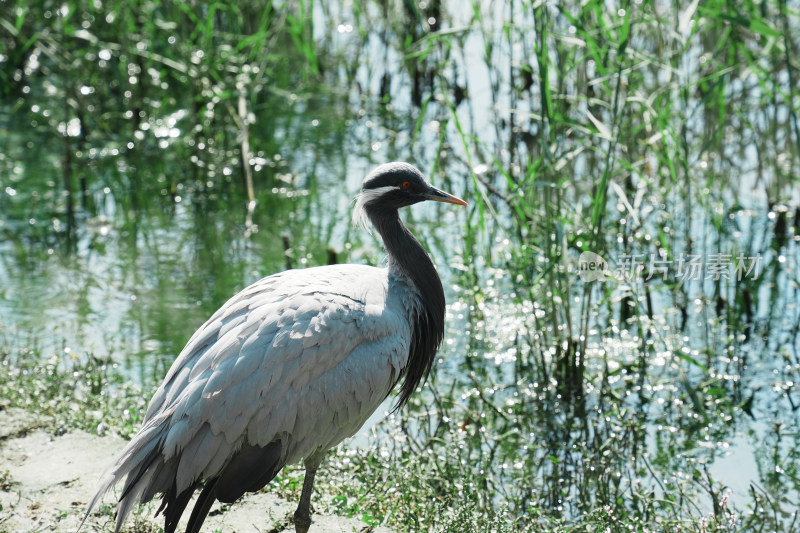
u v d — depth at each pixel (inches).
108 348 467.8
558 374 452.4
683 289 521.0
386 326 302.0
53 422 378.3
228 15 767.7
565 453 404.2
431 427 416.8
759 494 367.6
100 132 728.3
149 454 268.2
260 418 273.3
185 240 589.6
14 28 762.8
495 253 556.4
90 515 319.9
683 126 508.4
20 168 674.8
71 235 591.2
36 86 798.5
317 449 299.7
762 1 493.4
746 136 661.9
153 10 746.8
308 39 812.0
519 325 498.3
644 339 455.5
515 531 328.2
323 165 682.2
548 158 458.0
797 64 626.8
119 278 542.6
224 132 716.0
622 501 354.0
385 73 776.3
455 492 354.3
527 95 703.1
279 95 780.6
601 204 453.4
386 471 363.6
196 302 518.0
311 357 281.4
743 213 590.2
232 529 318.0
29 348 448.1
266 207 625.0
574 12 599.8
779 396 438.6
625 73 502.3
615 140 449.4
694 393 430.3
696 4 462.3
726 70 506.6
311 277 307.4
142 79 764.0
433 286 337.1
